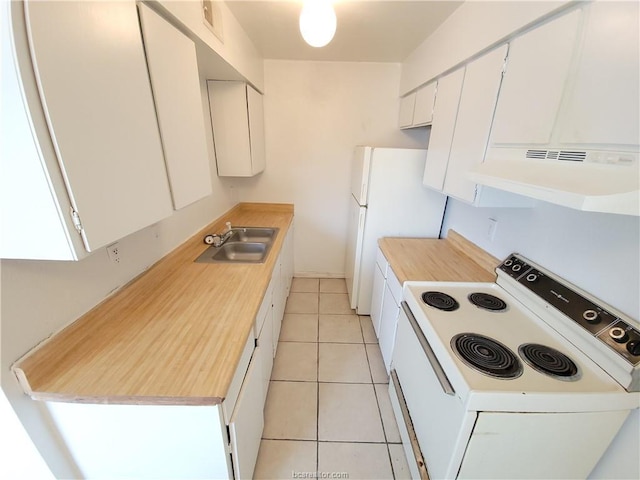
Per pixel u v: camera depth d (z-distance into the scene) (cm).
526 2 102
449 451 95
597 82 78
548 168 90
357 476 138
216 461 95
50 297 90
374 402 176
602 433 92
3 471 87
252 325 117
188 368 89
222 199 249
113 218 75
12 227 63
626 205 62
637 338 87
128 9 76
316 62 261
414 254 199
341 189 299
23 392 80
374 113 276
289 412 168
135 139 82
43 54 54
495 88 121
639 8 66
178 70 103
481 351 104
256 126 241
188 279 146
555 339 113
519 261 145
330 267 330
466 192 143
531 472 97
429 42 195
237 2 154
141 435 89
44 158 58
